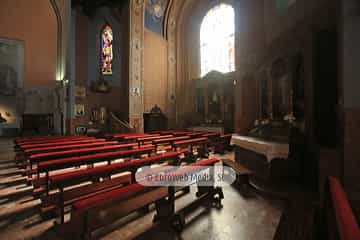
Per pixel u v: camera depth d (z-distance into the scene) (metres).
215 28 16.00
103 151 4.97
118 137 8.94
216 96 14.45
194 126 15.73
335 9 4.43
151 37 15.50
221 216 3.06
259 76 7.17
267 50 6.79
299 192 4.11
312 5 5.08
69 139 7.79
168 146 9.16
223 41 15.52
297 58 5.29
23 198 3.76
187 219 2.97
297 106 5.28
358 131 3.39
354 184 3.31
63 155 4.12
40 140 7.26
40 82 13.50
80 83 16.80
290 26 5.89
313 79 4.59
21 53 13.00
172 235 2.54
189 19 17.33
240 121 8.79
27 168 5.56
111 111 16.56
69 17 12.03
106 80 17.69
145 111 14.88
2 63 12.55
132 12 13.93
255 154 5.78
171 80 16.94
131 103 13.75
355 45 3.49
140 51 14.41
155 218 2.82
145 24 15.02
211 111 14.74
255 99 8.24
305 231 2.60
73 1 16.06
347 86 3.50
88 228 1.91
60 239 2.44
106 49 18.08
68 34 12.05
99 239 2.42
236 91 9.25
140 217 3.00
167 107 16.50
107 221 2.05
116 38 18.20
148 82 15.18
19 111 12.68
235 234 2.56
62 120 12.17
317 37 4.58
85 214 1.89
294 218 2.98
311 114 4.82
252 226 2.76
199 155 7.66
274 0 7.02
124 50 14.52
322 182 3.63
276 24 6.85
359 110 3.41
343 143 3.46
